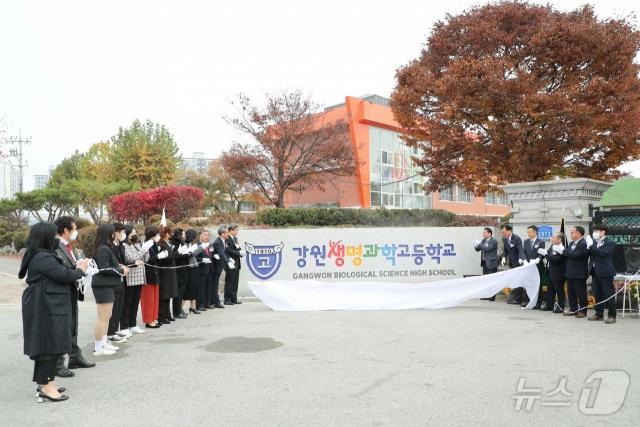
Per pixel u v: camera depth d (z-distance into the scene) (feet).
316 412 15.64
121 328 27.09
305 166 76.84
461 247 47.73
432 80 55.31
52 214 137.18
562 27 49.49
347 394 17.29
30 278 17.39
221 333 28.17
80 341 27.02
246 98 78.59
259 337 26.89
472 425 14.61
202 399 17.03
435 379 18.89
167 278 30.91
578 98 48.98
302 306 37.11
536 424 14.71
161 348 24.75
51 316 17.20
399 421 14.87
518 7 55.26
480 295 37.50
